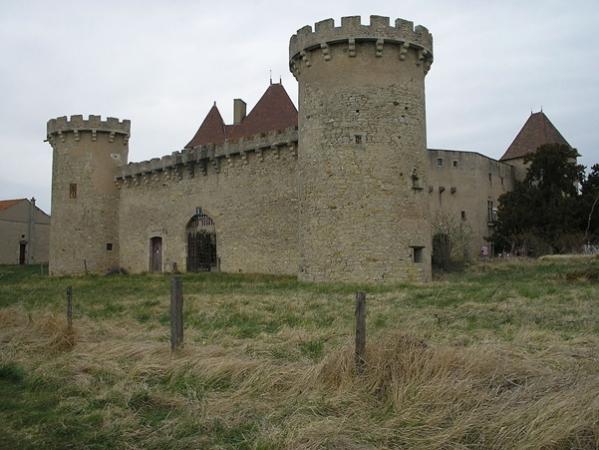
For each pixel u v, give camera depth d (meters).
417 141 23.00
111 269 38.97
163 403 7.27
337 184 22.23
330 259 22.20
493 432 5.76
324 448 5.68
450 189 43.09
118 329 12.41
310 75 23.22
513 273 24.89
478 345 8.74
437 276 25.14
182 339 9.60
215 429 6.45
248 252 30.28
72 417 6.93
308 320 12.42
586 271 20.14
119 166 39.47
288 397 7.14
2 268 46.09
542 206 37.94
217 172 32.50
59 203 38.88
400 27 22.47
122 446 6.12
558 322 10.98
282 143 28.31
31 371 8.98
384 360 7.44
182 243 34.62
